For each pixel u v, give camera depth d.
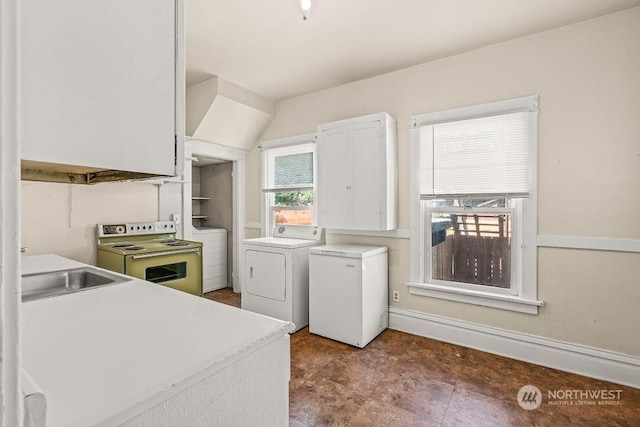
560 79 2.27
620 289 2.10
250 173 4.18
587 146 2.19
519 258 2.48
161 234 3.35
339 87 3.37
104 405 0.53
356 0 2.00
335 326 2.77
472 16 2.16
